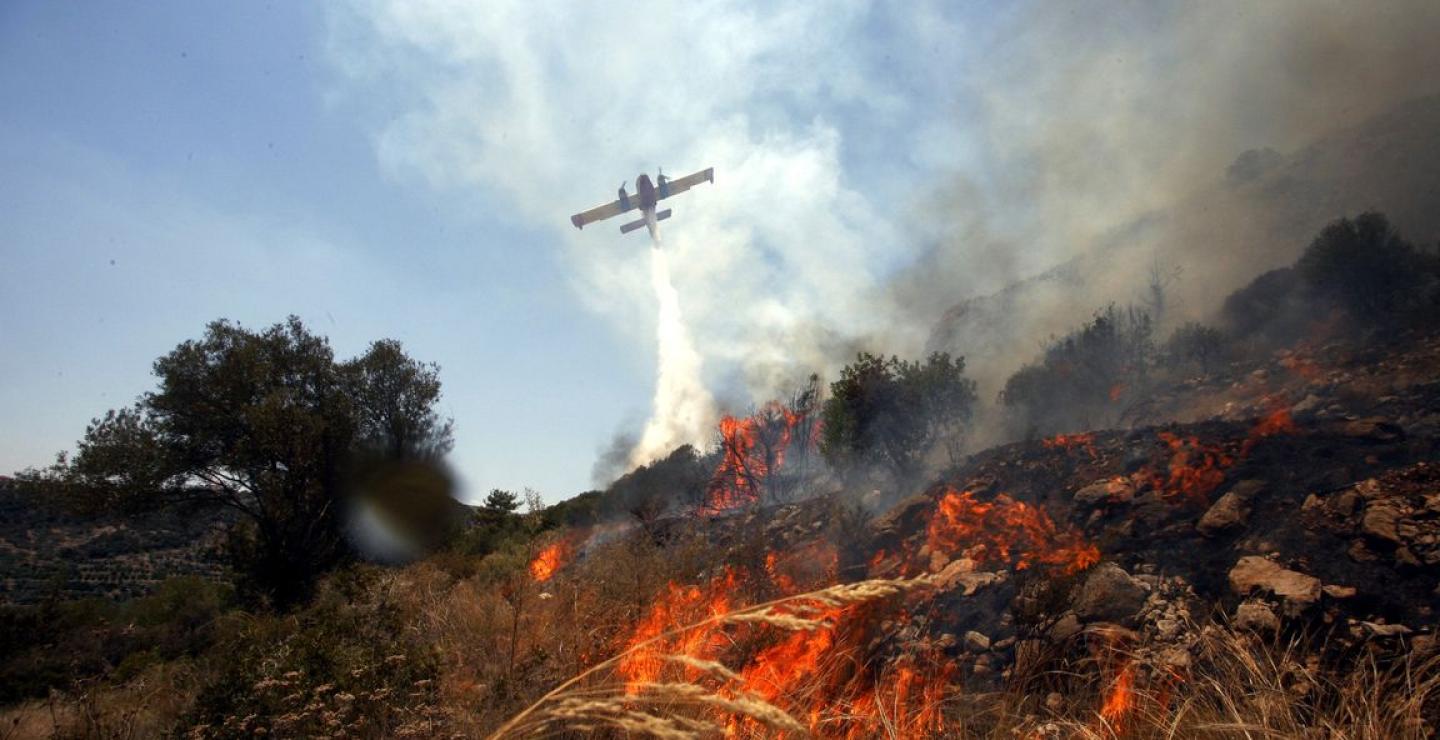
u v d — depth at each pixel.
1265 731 2.94
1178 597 5.05
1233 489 6.11
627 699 1.19
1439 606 4.06
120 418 19.75
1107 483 7.14
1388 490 5.25
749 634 4.64
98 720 5.33
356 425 20.70
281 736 4.34
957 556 6.91
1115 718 3.55
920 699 4.27
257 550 17.34
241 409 19.30
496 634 6.48
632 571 8.12
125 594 26.62
